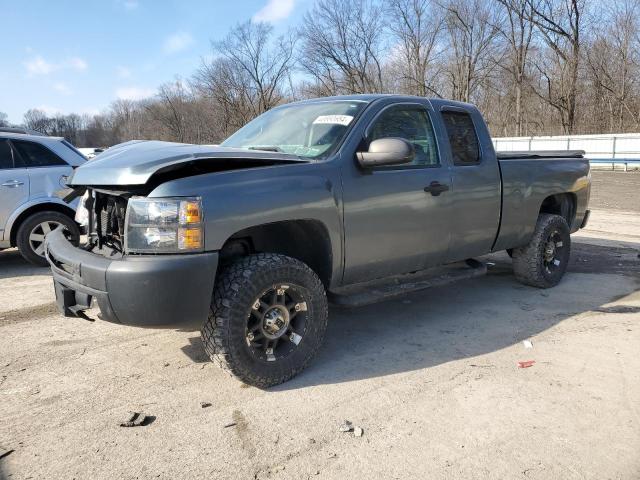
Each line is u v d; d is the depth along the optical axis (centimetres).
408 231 416
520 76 3784
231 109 5291
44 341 433
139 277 296
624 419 307
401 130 425
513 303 525
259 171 337
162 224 303
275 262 338
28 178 670
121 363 388
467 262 504
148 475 261
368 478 258
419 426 302
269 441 288
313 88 4794
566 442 285
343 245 375
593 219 1073
